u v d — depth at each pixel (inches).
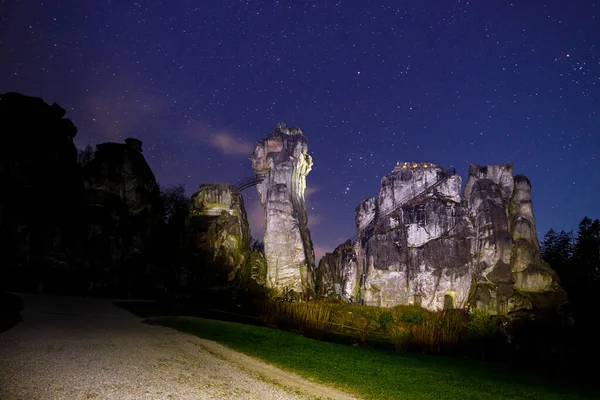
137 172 2632.9
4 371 620.1
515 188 2800.2
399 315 2118.6
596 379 1053.2
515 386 903.1
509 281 2495.1
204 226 2719.0
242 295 2445.9
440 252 2571.4
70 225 2269.9
